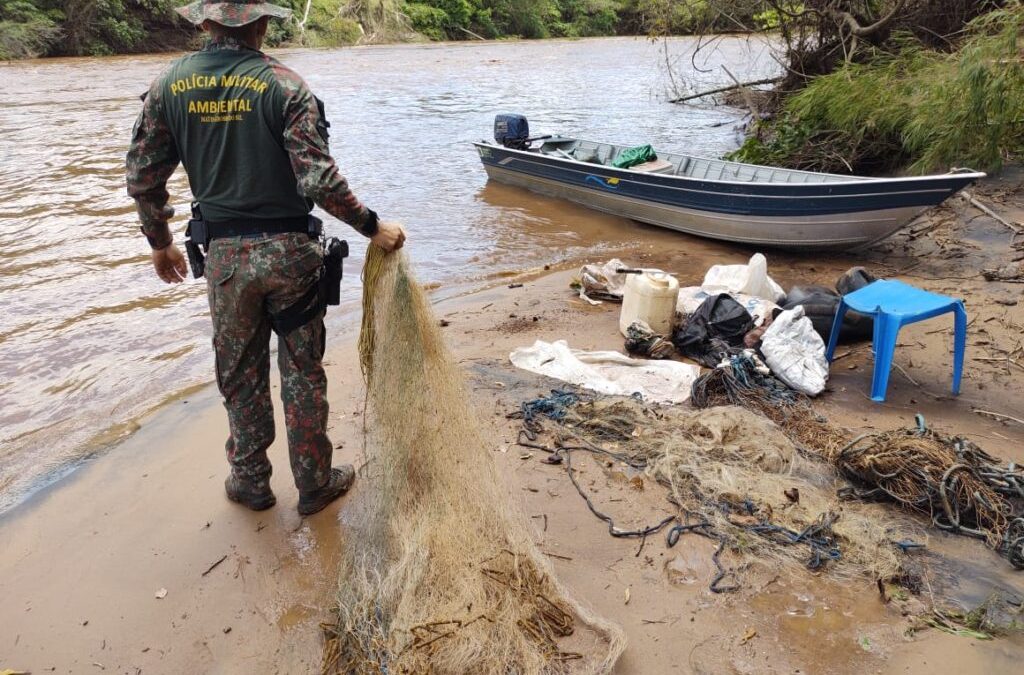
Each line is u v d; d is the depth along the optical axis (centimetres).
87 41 3453
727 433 413
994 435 427
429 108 1919
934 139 1014
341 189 291
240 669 278
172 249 342
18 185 1103
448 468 316
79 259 802
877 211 726
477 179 1203
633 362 524
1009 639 281
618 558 329
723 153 1381
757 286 615
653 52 3644
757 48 2430
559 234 930
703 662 274
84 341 605
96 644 291
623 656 276
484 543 304
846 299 493
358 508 356
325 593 314
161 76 298
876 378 468
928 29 1260
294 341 329
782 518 350
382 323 324
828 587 310
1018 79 906
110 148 1371
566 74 2736
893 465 365
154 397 511
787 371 484
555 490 377
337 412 464
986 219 850
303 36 4144
